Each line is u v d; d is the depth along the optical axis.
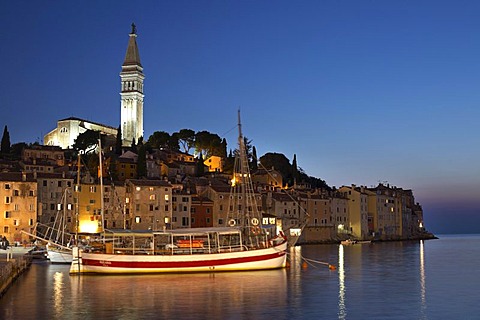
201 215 185.00
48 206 159.25
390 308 61.31
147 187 173.62
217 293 70.56
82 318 55.19
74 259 90.06
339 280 85.44
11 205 150.88
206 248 94.25
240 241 96.88
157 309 59.72
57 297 67.31
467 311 59.69
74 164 199.62
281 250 98.88
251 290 73.38
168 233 93.00
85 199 166.00
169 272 90.69
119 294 69.56
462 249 186.12
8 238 149.88
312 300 66.06
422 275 94.50
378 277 90.56
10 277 78.50
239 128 111.88
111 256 89.38
